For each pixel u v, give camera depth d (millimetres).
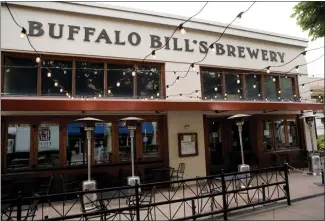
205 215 4836
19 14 7699
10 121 7188
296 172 10031
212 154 10258
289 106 9688
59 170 7422
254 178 8977
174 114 9000
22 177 6969
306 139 11539
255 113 10562
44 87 7914
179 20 9641
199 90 9602
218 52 10289
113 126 8234
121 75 8859
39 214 5898
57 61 8156
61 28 8102
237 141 10781
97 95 8461
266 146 10688
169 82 9234
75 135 7801
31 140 7340
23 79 7723
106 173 7789
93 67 8555
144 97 9008
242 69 10789
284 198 5711
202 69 10031
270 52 11602
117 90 8734
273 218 4832
